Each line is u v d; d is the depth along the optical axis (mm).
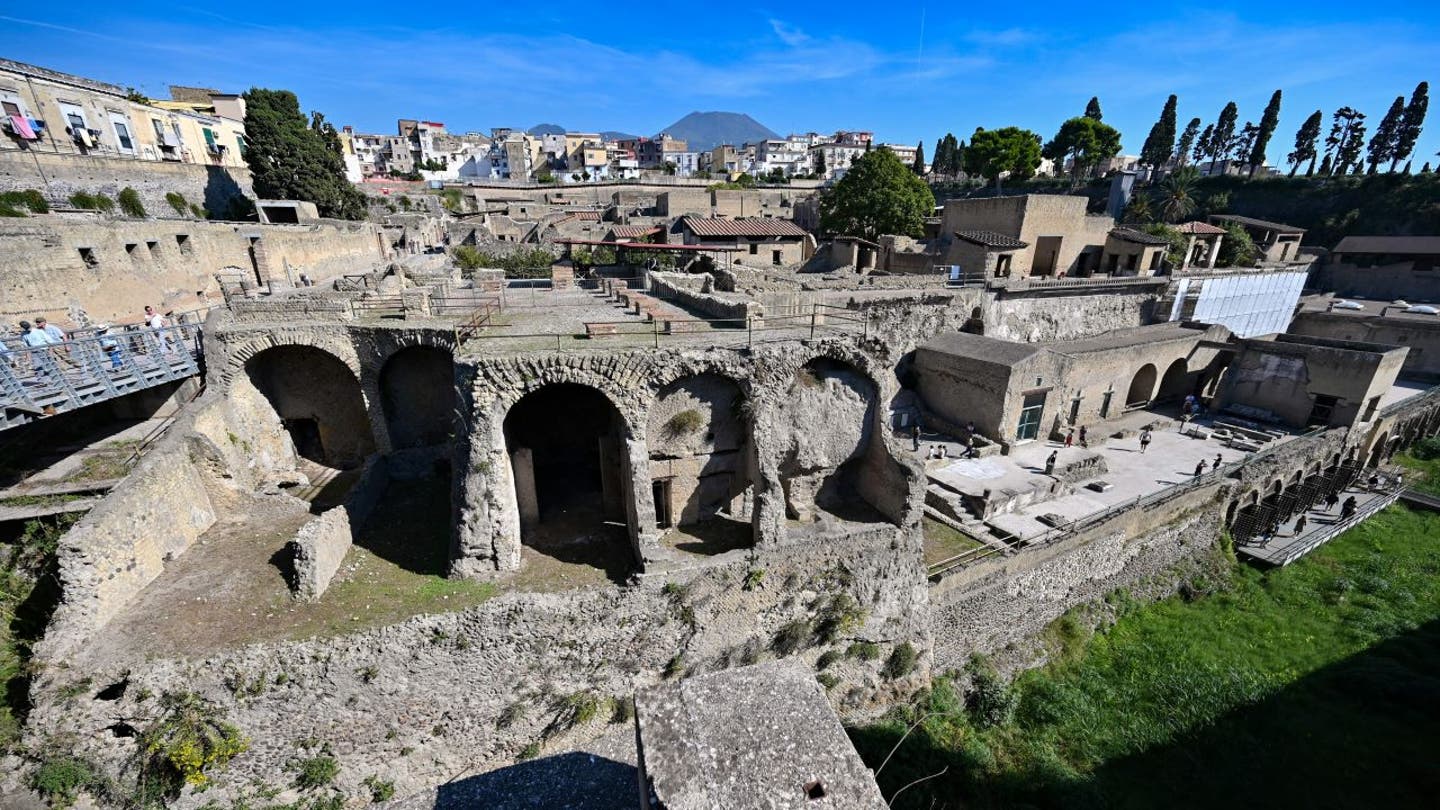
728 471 21844
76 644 15797
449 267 51031
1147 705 23094
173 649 15805
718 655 19297
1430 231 71875
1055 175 110938
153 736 15188
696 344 20172
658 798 8484
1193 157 108750
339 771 16547
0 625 17531
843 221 61562
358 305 27938
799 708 9961
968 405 36094
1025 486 30312
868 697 21188
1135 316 49875
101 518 16672
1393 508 38344
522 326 24297
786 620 20031
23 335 21094
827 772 8938
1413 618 28016
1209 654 25766
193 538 20672
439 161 150625
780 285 39281
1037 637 25844
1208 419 44375
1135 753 21094
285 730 16109
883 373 21844
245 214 52094
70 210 34406
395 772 17031
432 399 25891
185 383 24562
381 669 16484
